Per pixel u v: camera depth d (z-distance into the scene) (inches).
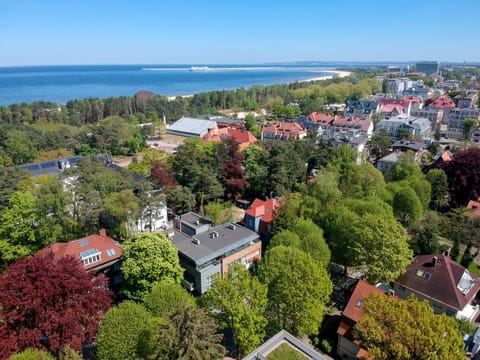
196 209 3408.0
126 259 1866.4
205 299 1705.2
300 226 2351.1
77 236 2514.8
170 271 1878.7
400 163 3631.9
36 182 2871.6
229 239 2327.8
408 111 7490.2
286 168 3540.8
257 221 2903.5
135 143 5723.4
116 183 2790.4
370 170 3208.7
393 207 2876.5
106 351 1439.5
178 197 2962.6
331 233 2394.2
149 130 6683.1
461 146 5162.4
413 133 5846.5
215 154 3644.2
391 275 1943.9
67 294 1454.2
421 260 2117.4
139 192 2733.8
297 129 5876.0
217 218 3038.9
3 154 4542.3
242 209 3555.6
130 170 3572.8
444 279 1957.4
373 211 2455.7
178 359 1197.7
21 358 1226.0
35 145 5019.7
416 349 1217.4
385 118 6628.9
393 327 1286.9
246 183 3513.8
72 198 2513.5
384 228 2009.1
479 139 5954.7
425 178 3358.8
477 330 1740.9
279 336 1393.9
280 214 2497.5
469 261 2427.4
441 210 3353.8
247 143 5334.6
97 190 2689.5
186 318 1242.6
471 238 2571.4
